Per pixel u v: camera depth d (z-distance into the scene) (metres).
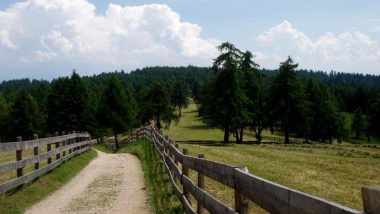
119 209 10.44
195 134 86.38
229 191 11.85
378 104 68.88
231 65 54.44
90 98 69.62
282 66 57.78
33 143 12.95
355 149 38.66
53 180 14.18
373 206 2.09
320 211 2.54
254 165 20.48
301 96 58.03
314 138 82.12
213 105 55.38
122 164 21.08
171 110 90.75
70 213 10.03
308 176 16.47
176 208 9.33
